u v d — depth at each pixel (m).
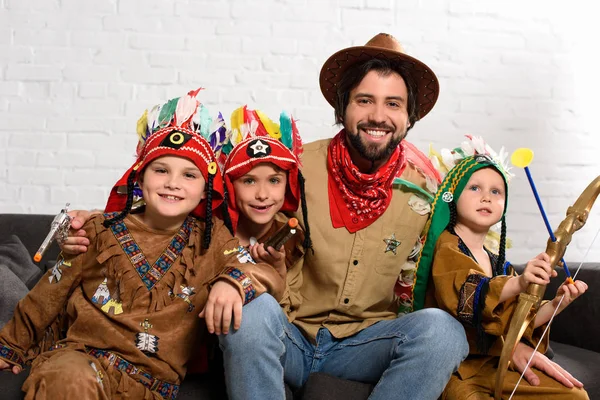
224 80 2.87
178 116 1.79
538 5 3.02
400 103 1.83
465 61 2.98
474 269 1.71
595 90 3.05
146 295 1.63
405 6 2.95
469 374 1.76
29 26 2.80
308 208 1.84
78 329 1.62
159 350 1.60
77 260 1.66
